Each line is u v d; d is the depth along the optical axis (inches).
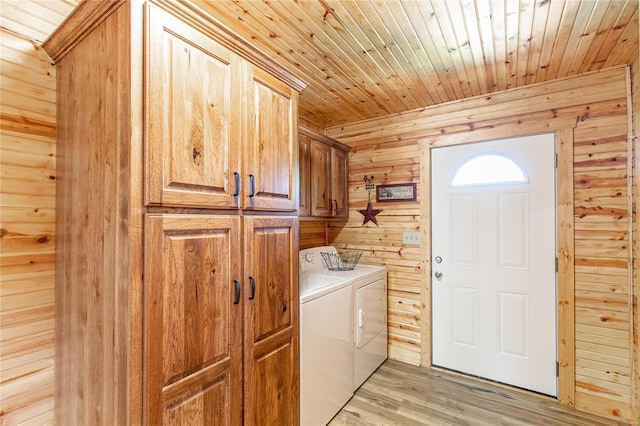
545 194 92.3
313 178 104.3
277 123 61.2
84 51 45.0
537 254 93.2
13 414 47.2
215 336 48.0
